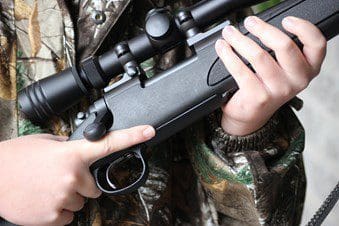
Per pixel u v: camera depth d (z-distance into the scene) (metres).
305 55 0.81
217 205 1.00
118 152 0.86
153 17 0.84
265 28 0.80
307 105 2.14
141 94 0.85
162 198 0.98
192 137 0.97
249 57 0.80
